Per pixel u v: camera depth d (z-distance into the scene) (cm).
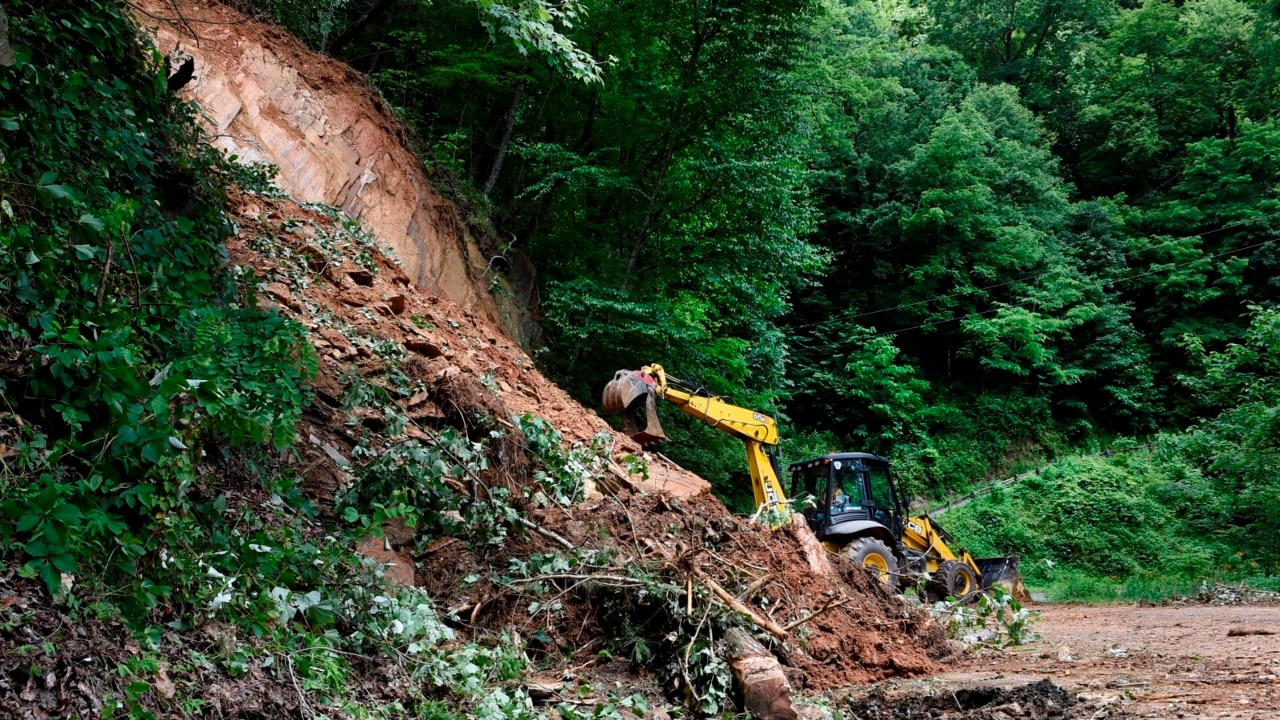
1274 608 1326
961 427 3150
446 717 395
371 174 1205
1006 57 4528
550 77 1588
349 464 607
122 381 356
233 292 616
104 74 552
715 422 1070
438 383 729
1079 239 3650
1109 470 2706
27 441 349
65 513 311
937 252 3391
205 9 1127
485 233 1480
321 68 1255
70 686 286
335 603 423
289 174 1073
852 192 3497
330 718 359
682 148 1634
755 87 1583
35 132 455
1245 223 3416
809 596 709
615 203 1705
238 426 419
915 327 3381
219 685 337
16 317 388
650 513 697
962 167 3372
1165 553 2305
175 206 606
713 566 640
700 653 504
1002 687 541
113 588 334
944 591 1266
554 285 1527
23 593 305
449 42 1684
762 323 1864
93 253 394
